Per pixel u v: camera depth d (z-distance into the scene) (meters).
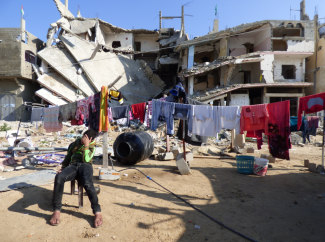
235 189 5.03
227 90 19.25
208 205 4.10
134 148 7.21
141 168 6.98
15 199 4.13
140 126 17.11
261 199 4.43
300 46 20.02
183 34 28.47
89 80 22.16
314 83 21.20
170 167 7.19
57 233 3.06
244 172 6.42
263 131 6.27
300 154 9.82
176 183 5.45
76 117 6.39
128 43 29.17
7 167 6.61
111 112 6.86
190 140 6.18
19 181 5.07
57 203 3.35
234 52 22.81
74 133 15.56
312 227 3.32
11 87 21.52
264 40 20.95
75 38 23.00
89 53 23.38
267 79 19.92
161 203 4.17
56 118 7.24
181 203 4.20
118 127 16.67
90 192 3.38
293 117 7.49
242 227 3.30
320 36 22.58
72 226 3.25
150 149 7.96
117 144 7.47
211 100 19.00
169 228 3.25
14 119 21.33
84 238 2.96
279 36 21.59
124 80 24.95
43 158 7.44
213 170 6.87
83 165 3.60
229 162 8.20
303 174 6.39
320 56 20.72
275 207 4.04
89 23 26.09
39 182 5.05
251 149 9.78
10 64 20.38
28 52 21.83
